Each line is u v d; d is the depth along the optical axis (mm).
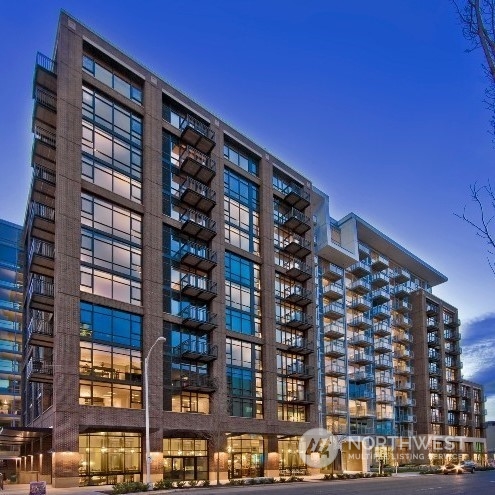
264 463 51812
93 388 38031
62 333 36750
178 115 51000
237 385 50031
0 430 35812
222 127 54688
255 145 58438
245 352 51938
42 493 25078
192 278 47844
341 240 79312
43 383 42625
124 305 41219
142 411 40219
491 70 6828
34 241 41875
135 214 44344
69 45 42031
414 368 95750
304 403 57688
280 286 58812
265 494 30516
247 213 56250
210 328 47812
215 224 51031
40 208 42469
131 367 40750
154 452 40562
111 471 39125
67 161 39750
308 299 59938
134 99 46875
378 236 85875
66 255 38125
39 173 43000
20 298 78562
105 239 41469
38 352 46250
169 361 44250
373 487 36812
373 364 79750
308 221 63688
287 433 54156
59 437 35219
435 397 98375
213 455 45844
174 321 45219
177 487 35375
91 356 38344
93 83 43281
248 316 53188
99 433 39094
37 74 41656
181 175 49719
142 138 46500
